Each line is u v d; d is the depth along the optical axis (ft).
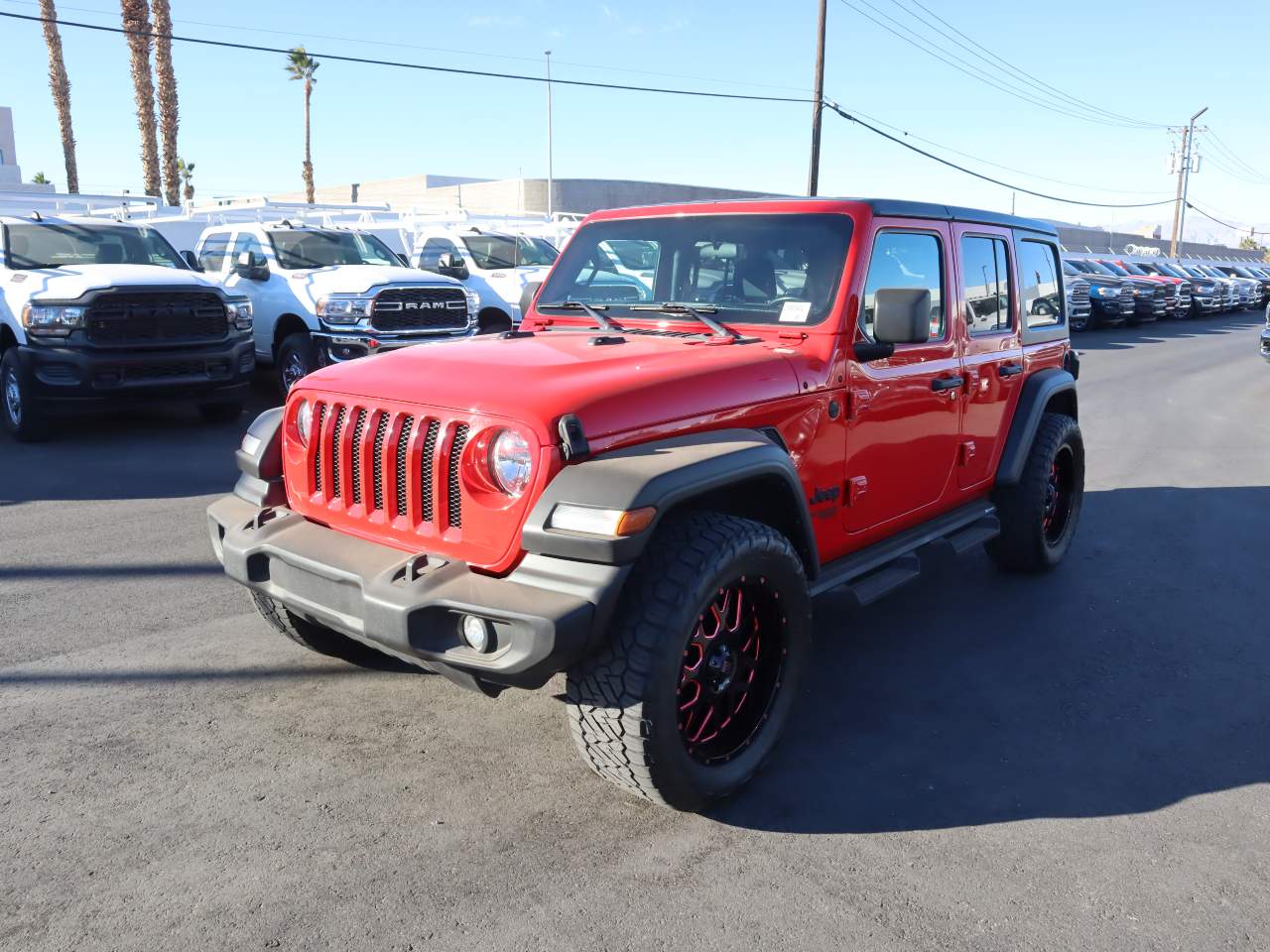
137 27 93.66
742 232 13.23
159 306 29.60
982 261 15.70
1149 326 97.50
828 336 12.16
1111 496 25.99
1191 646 15.52
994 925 8.75
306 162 142.92
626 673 9.31
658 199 162.40
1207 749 12.19
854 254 12.42
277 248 39.04
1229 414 41.52
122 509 22.29
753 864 9.59
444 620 9.41
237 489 12.42
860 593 12.55
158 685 13.26
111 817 10.12
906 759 11.80
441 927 8.55
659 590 9.43
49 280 29.04
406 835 9.93
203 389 30.73
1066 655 15.06
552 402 9.53
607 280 14.25
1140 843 10.11
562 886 9.17
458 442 9.86
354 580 9.95
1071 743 12.28
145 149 97.04
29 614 15.76
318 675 13.66
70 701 12.76
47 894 8.86
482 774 11.14
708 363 10.98
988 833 10.24
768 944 8.43
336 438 11.05
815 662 14.66
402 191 191.93
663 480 9.18
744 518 11.15
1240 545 21.22
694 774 9.98
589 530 8.95
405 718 12.46
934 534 14.85
